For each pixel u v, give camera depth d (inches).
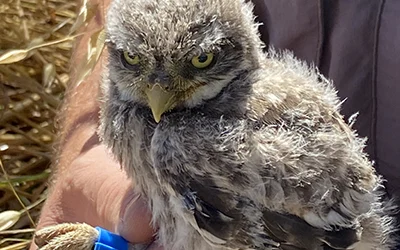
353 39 15.1
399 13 14.6
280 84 14.0
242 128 13.4
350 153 14.1
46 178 21.4
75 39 20.8
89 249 14.9
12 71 23.0
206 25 13.7
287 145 13.3
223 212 13.5
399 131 15.2
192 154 13.4
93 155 17.5
